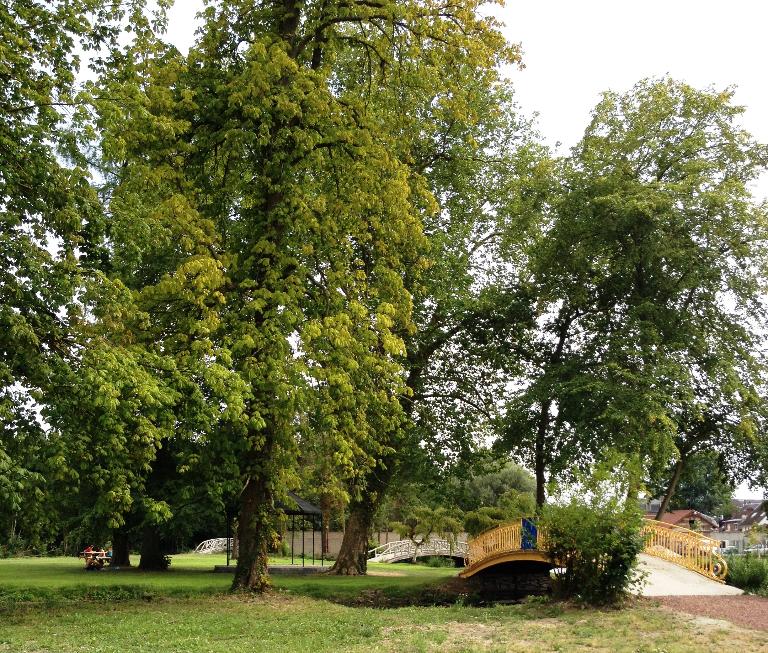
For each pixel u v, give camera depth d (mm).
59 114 13906
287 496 18547
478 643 11891
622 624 13484
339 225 19703
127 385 14094
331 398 17672
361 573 30172
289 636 12805
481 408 29734
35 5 14680
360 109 19703
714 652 10867
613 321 28188
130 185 17688
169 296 17453
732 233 25734
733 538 88188
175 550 52531
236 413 15023
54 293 13906
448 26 20047
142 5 16219
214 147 19312
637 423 23766
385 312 18562
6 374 13047
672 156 27484
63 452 13414
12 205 14016
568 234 27625
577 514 16438
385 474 29641
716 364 25625
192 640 11992
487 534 28016
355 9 19703
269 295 17344
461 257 27219
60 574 26438
